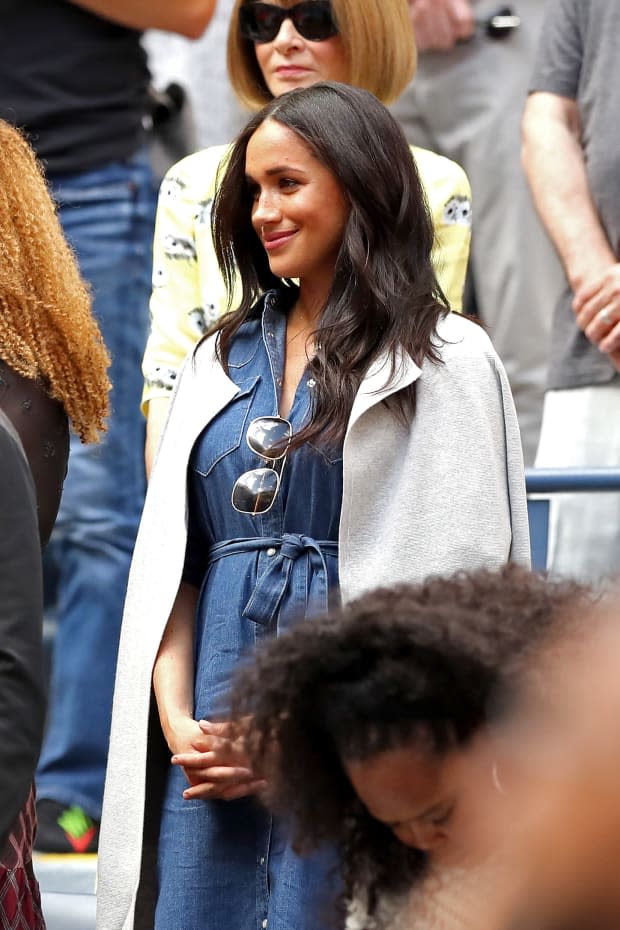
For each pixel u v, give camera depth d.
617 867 2.96
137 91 14.46
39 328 8.38
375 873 4.75
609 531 12.59
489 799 3.98
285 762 4.68
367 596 4.82
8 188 8.47
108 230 14.27
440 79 17.11
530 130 13.57
